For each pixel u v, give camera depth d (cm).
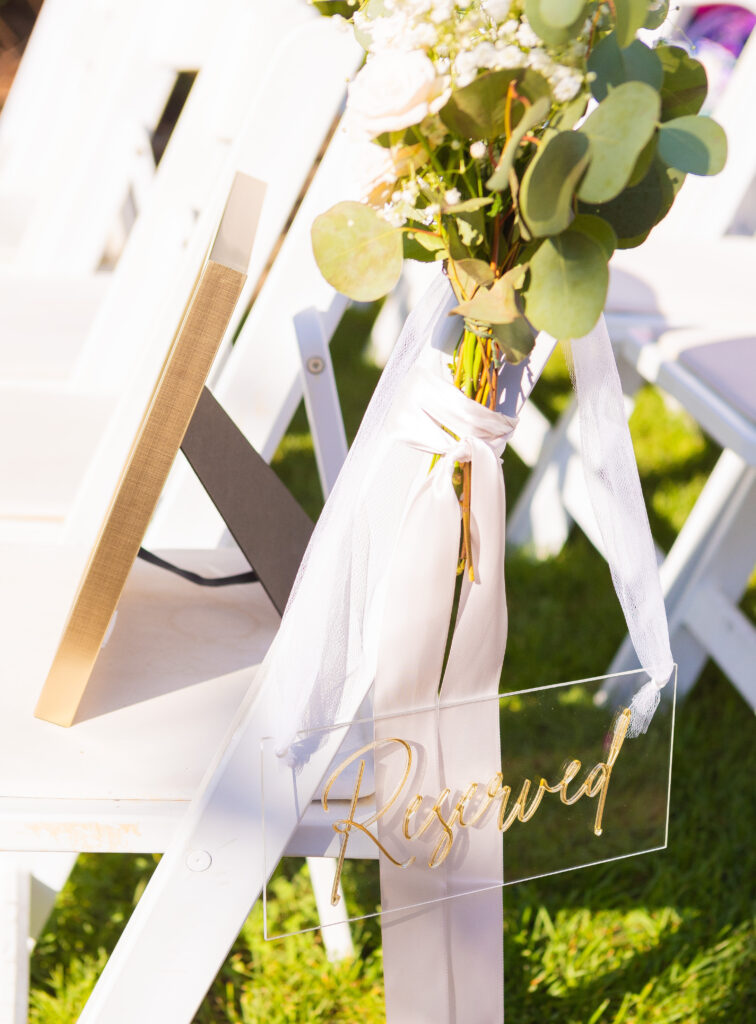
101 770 76
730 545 182
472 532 72
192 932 72
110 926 148
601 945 146
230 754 71
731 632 173
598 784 79
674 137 62
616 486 78
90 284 237
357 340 373
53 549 112
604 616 223
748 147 253
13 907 107
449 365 71
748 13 364
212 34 204
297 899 153
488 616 73
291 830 71
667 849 164
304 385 120
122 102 231
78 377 177
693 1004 137
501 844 77
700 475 282
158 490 73
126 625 97
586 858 80
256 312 124
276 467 285
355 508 73
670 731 80
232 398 126
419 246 68
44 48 320
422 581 72
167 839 74
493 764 76
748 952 145
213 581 102
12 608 98
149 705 84
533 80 56
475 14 58
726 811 173
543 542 246
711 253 236
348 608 74
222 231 71
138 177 234
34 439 153
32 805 73
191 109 178
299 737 70
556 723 77
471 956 80
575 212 59
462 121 57
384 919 77
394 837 75
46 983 138
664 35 71
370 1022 134
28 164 320
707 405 157
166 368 70
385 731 73
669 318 187
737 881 160
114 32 241
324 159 120
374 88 56
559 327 58
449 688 75
